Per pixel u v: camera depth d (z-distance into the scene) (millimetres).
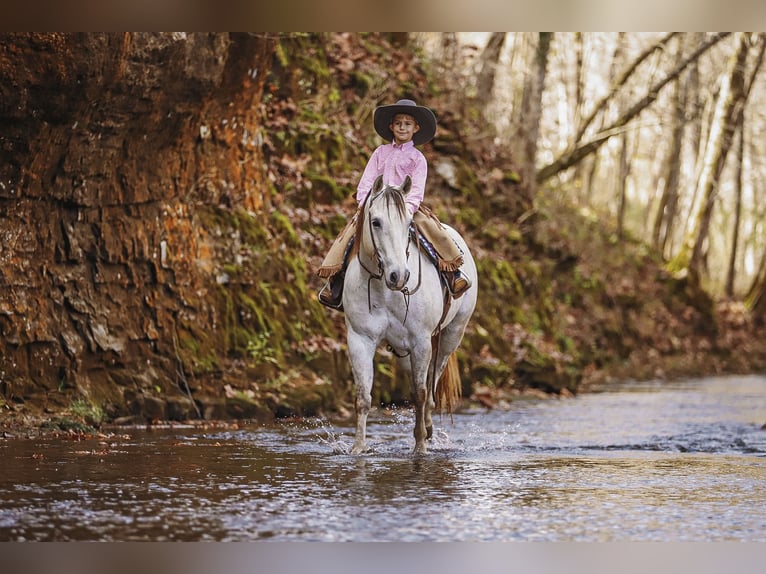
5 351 10516
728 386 22016
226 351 12508
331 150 16484
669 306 32531
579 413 14289
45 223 11031
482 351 17500
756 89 45000
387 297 8672
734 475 8297
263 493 6973
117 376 11328
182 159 12492
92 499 6629
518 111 28766
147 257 11828
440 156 21000
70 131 10727
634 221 55656
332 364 13531
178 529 5887
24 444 9141
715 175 35250
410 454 9102
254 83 13359
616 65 37438
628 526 6246
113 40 10359
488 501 6867
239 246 13156
